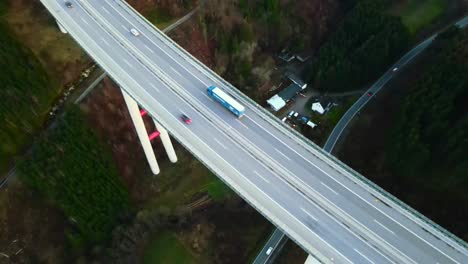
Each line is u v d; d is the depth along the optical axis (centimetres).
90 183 7419
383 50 9612
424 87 8262
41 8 9219
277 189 5906
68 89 8444
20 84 7631
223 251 7762
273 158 6297
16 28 8800
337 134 9319
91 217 7225
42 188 7038
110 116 8438
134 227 7594
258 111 6975
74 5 8500
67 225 7225
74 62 8694
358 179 6031
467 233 7194
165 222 8050
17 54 7800
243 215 8262
